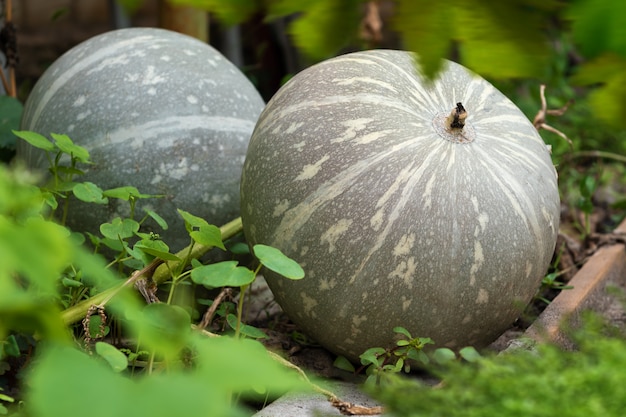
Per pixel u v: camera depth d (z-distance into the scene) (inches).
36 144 157.5
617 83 31.3
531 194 146.9
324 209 141.9
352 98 148.3
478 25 29.9
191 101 178.5
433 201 140.0
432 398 79.4
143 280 139.2
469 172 142.9
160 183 174.7
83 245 176.9
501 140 150.0
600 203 259.9
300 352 168.4
